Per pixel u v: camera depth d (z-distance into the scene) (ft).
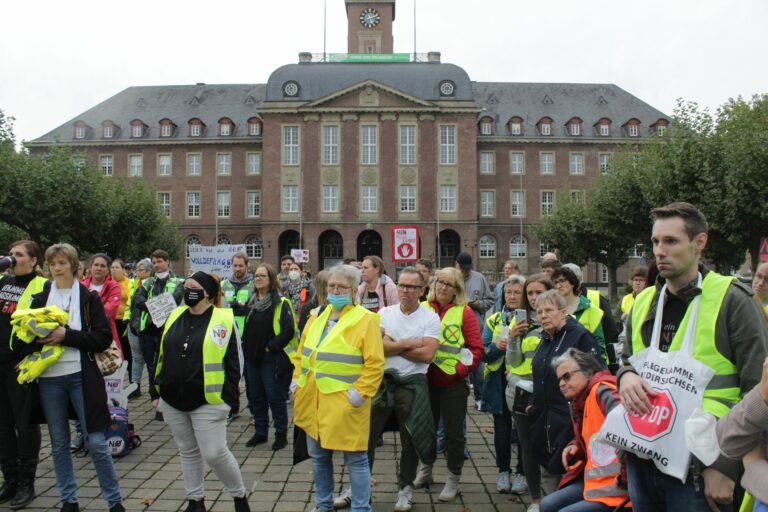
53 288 19.30
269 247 183.83
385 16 223.71
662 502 11.25
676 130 83.41
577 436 14.11
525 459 18.19
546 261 24.44
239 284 30.86
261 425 26.45
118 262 36.99
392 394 18.62
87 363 18.33
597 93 220.43
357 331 17.13
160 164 205.77
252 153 204.13
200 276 17.92
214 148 204.54
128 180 204.95
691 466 10.34
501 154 207.10
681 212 10.74
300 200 183.73
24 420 18.17
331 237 196.13
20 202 97.35
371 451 18.79
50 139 205.67
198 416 17.38
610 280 136.56
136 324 32.65
